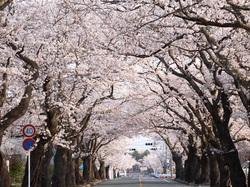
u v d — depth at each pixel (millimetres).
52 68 19594
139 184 48844
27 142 18203
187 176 49562
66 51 19438
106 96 26172
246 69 17812
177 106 34125
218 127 22000
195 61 24188
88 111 26828
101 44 19234
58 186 28125
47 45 18719
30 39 17500
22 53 17172
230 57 17422
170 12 13680
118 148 76750
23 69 17297
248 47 17766
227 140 21562
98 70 22531
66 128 26234
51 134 21344
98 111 30984
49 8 18719
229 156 21234
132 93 33688
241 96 20109
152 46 18016
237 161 21125
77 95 26266
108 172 98875
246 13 14859
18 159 40406
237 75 15812
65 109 22422
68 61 20547
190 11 13969
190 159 47781
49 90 20562
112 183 55875
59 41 19156
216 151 22031
